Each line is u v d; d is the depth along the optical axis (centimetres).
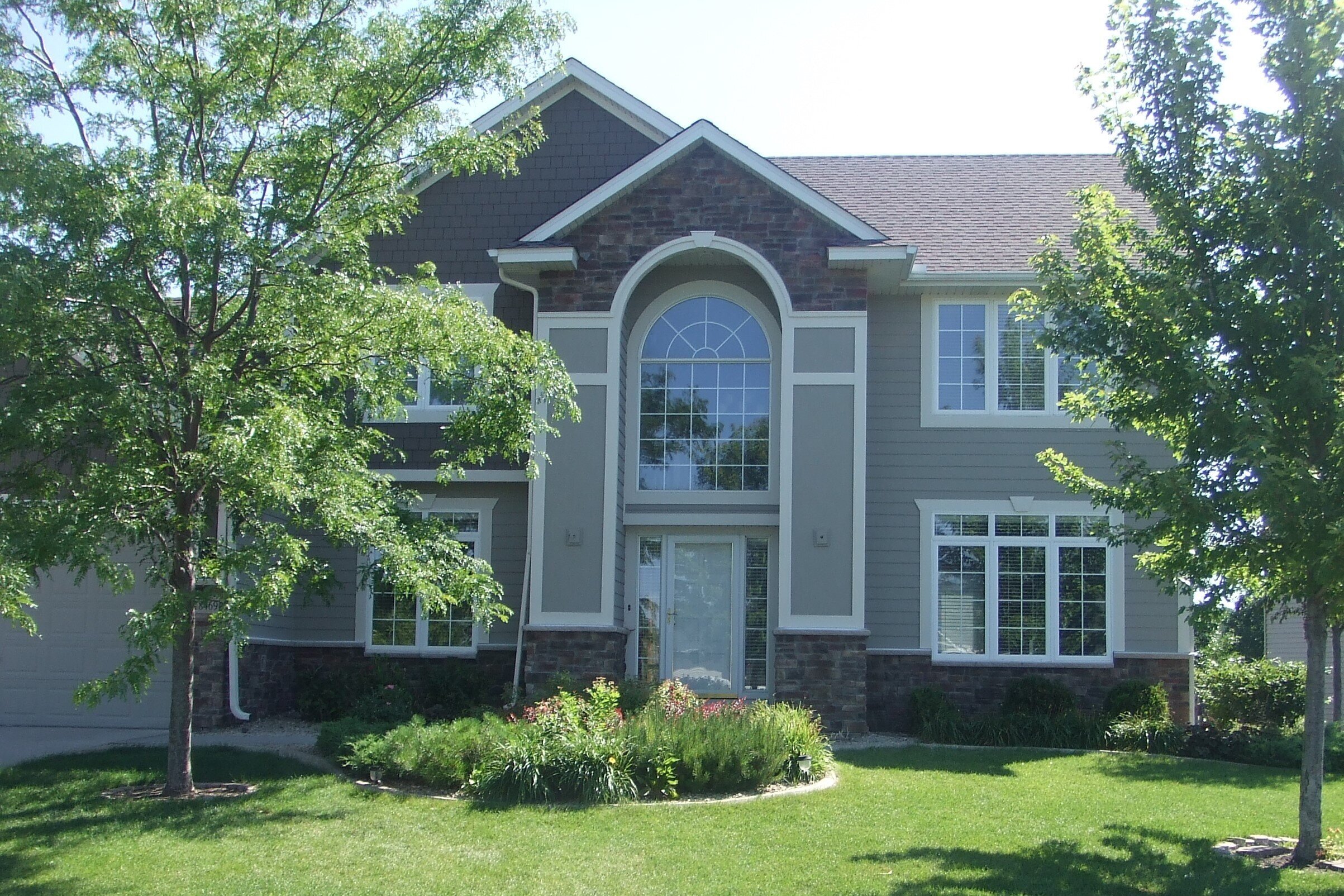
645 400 1714
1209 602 948
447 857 883
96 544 939
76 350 988
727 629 1694
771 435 1689
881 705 1667
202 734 1511
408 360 1107
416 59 1068
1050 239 1027
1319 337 881
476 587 1101
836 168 2111
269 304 1077
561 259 1611
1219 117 924
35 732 1533
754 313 1711
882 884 816
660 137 1798
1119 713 1573
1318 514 816
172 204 911
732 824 986
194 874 839
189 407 1005
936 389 1717
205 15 1009
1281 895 804
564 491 1608
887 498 1705
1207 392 880
